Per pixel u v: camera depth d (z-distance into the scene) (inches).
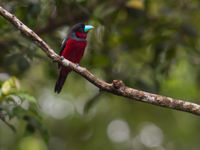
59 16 433.4
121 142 551.8
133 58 458.6
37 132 492.4
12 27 366.9
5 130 503.2
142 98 249.8
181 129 553.3
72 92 543.5
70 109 545.6
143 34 448.1
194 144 561.6
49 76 442.9
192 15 486.0
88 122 548.4
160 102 247.4
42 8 391.2
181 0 459.2
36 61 401.7
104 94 430.3
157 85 411.2
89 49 448.8
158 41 410.0
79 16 436.5
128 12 435.5
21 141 504.1
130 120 554.6
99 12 376.5
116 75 426.0
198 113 243.0
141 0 421.1
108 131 550.3
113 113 554.3
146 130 563.5
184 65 502.0
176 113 548.7
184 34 425.7
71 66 261.1
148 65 439.2
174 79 507.8
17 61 357.1
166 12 413.4
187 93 507.2
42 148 512.7
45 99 533.6
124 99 527.2
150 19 449.4
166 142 566.6
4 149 494.6
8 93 285.0
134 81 412.5
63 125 541.3
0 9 254.2
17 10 359.9
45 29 431.5
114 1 435.5
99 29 434.6
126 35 448.8
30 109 291.6
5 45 383.2
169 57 420.5
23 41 371.2
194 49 417.1
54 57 262.8
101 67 433.1
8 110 281.1
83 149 536.1
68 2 371.6
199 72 459.8
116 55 450.6
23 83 497.4
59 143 530.9
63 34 446.9
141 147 560.4
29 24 371.6
